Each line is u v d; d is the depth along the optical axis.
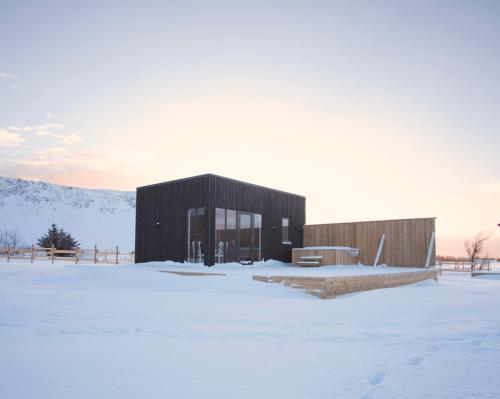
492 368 3.32
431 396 2.65
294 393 2.66
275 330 5.01
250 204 17.86
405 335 4.73
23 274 13.48
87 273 13.14
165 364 3.34
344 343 4.28
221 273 11.80
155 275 11.48
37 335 4.60
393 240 18.36
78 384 2.78
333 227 20.20
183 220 16.72
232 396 2.58
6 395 2.54
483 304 7.69
